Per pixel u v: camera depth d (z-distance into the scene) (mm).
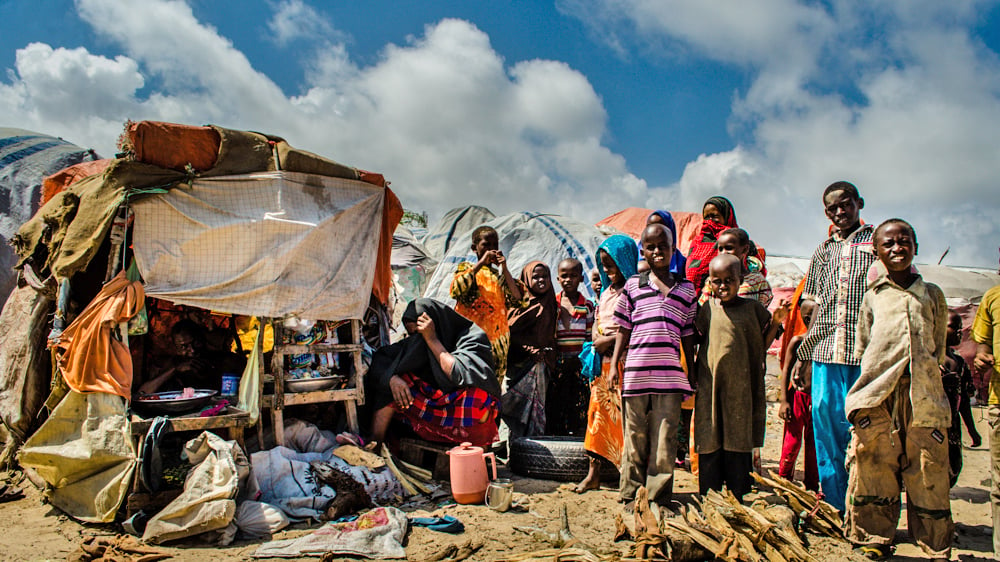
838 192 4320
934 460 3504
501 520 4250
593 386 5066
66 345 4289
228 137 4840
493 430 5367
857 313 4020
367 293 5492
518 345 6199
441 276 10273
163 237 4605
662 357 4234
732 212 6008
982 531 4172
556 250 10578
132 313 4367
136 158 4543
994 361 3721
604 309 5070
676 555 3418
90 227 4406
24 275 5176
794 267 11625
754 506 3908
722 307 4262
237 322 5707
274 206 4926
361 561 3529
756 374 4234
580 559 3381
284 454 4586
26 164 9867
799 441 4766
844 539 3814
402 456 5301
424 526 4105
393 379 5137
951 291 10586
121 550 3609
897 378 3541
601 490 4977
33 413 5047
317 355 5293
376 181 5695
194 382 5332
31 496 4645
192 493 3854
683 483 5223
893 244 3561
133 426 4121
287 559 3525
